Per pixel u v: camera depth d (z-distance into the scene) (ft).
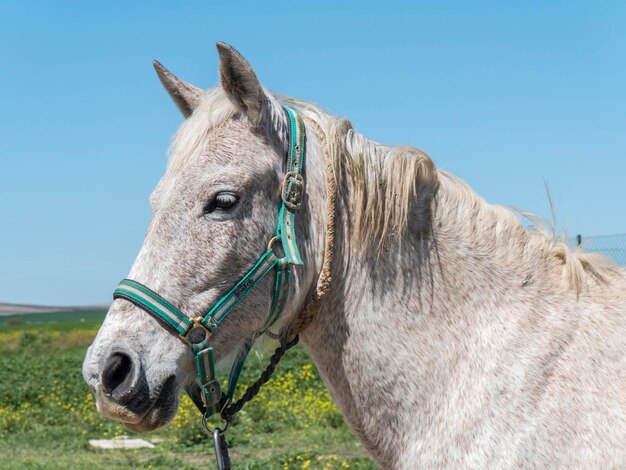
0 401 50.75
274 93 9.77
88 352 8.51
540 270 9.06
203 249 8.55
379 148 9.37
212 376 8.64
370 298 8.98
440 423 8.59
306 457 30.91
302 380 51.01
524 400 8.32
